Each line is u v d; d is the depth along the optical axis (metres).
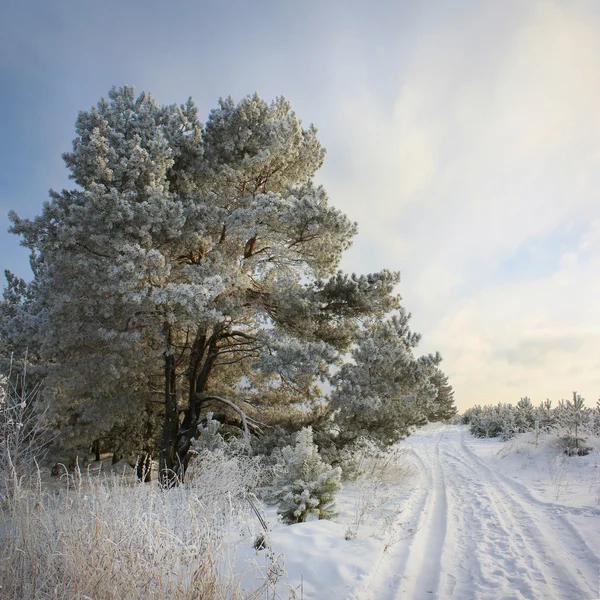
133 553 3.45
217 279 11.49
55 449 12.36
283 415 14.71
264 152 13.69
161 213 11.67
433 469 14.60
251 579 4.08
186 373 14.55
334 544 5.29
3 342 14.50
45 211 11.59
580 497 8.38
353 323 14.60
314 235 13.27
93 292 11.81
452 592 4.21
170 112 14.71
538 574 4.57
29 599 3.22
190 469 7.94
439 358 12.69
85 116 12.69
